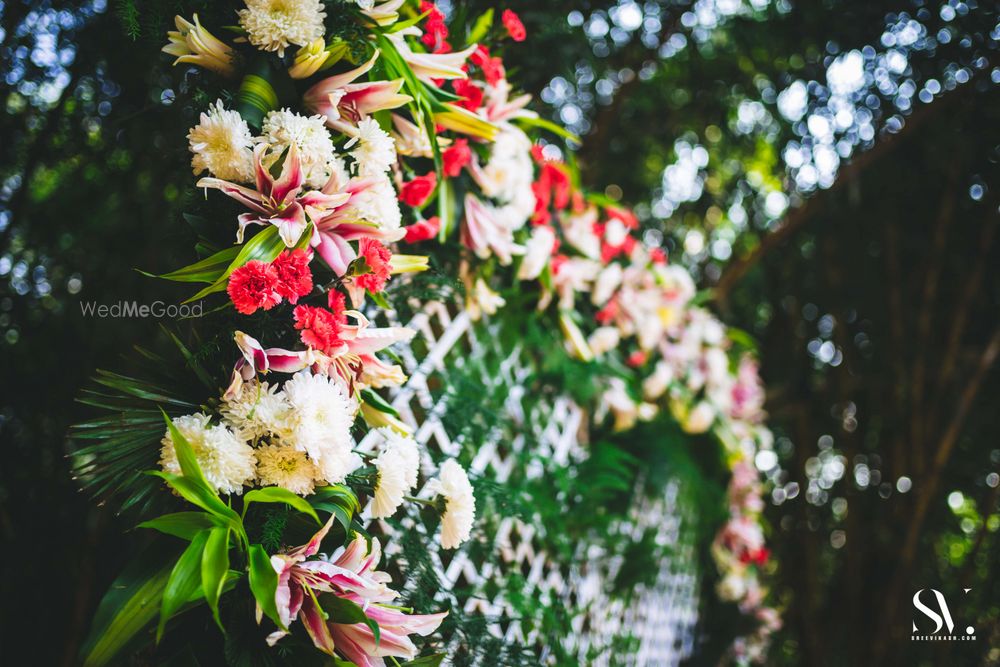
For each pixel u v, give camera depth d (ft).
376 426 3.76
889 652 9.78
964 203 9.84
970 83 8.97
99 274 6.64
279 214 3.32
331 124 3.55
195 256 3.57
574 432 6.51
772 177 11.36
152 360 3.38
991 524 10.02
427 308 4.79
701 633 9.35
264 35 3.40
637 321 7.11
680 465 7.73
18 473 6.03
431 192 4.32
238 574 3.05
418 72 4.00
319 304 3.59
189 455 2.99
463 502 3.82
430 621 3.29
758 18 9.80
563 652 5.40
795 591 10.78
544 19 6.98
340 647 3.17
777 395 10.60
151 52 5.32
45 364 6.24
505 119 4.92
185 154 3.65
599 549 6.55
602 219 7.79
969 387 9.55
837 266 10.59
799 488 10.84
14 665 5.89
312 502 3.24
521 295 5.67
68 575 6.03
